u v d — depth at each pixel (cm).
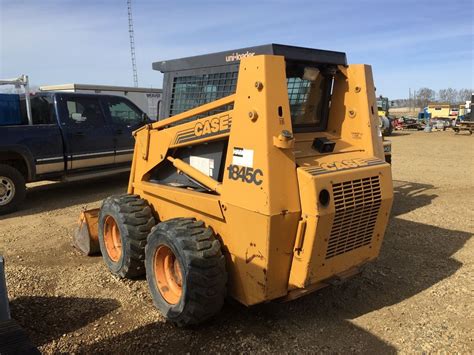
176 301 382
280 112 320
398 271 498
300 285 336
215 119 371
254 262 336
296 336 365
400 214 749
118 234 494
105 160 912
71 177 867
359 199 346
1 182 769
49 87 1645
